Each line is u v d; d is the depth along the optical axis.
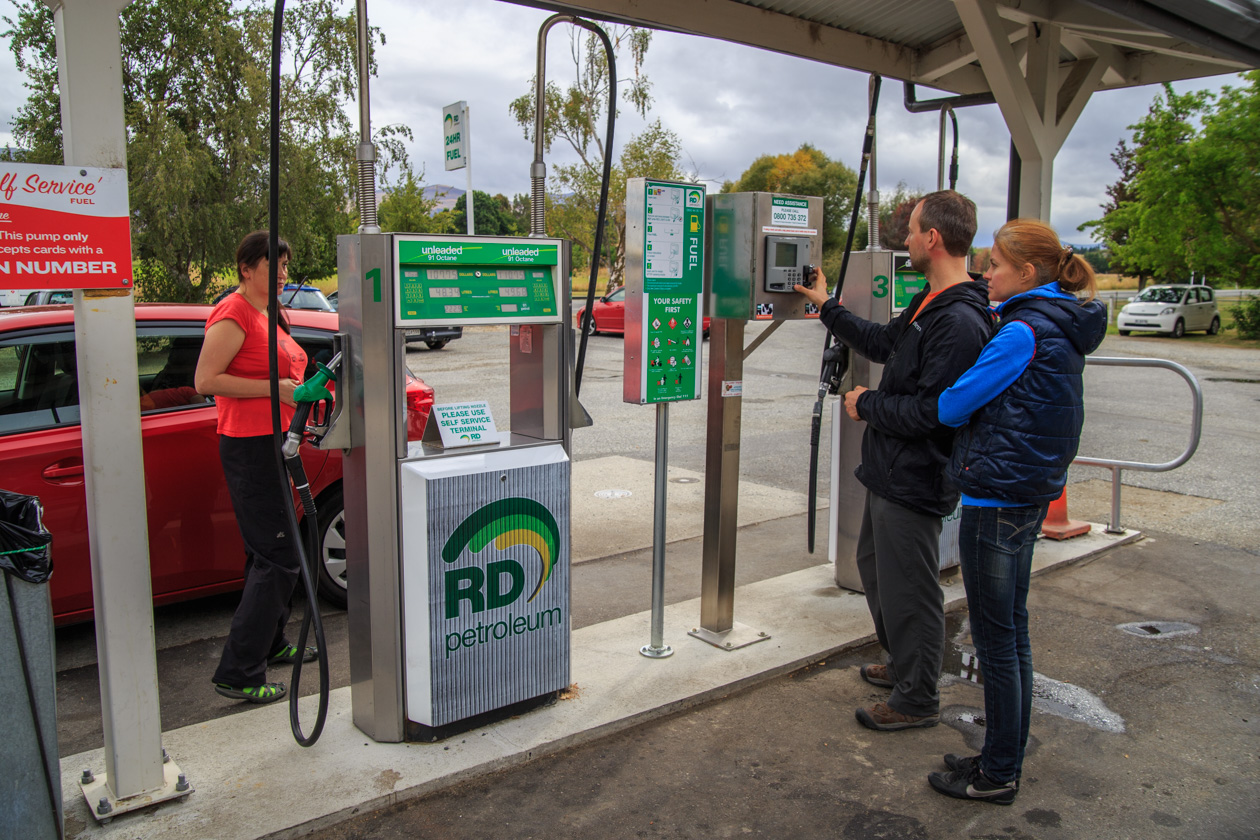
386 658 2.80
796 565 4.99
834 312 3.33
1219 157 21.48
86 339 2.30
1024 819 2.61
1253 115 21.03
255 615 3.14
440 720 2.85
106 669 2.43
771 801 2.68
